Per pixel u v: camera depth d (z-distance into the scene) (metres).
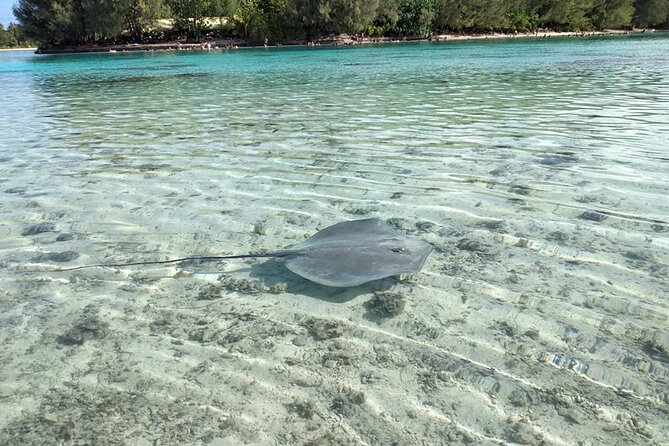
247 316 3.36
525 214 4.77
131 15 41.72
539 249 4.09
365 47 39.28
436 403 2.54
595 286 3.54
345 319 3.30
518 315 3.26
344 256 3.52
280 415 2.49
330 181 5.86
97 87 17.39
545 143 7.28
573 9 54.19
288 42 43.66
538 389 2.62
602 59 24.11
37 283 3.79
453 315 3.29
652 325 3.11
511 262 3.91
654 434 2.31
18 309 3.45
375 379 2.73
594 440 2.29
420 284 3.68
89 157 7.21
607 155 6.52
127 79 19.97
